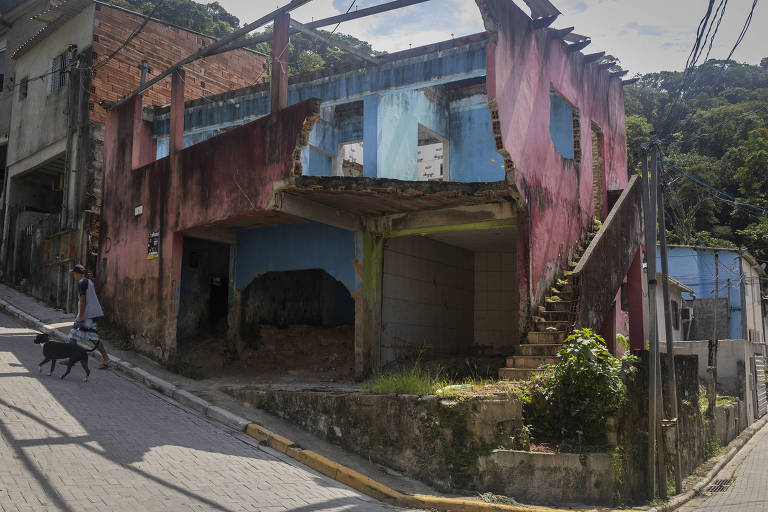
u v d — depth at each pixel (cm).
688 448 1050
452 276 1469
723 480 1026
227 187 1086
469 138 1540
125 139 1377
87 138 1606
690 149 4047
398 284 1262
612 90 1530
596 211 1414
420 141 1723
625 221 1250
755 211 3553
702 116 4038
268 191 1007
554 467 693
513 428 729
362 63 1236
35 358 1058
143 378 1034
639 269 1372
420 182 952
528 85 1048
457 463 689
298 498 602
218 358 1277
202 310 1423
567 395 753
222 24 3084
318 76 1301
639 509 714
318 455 743
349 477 688
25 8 2025
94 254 1521
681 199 3688
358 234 1180
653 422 808
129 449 672
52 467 582
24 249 1811
